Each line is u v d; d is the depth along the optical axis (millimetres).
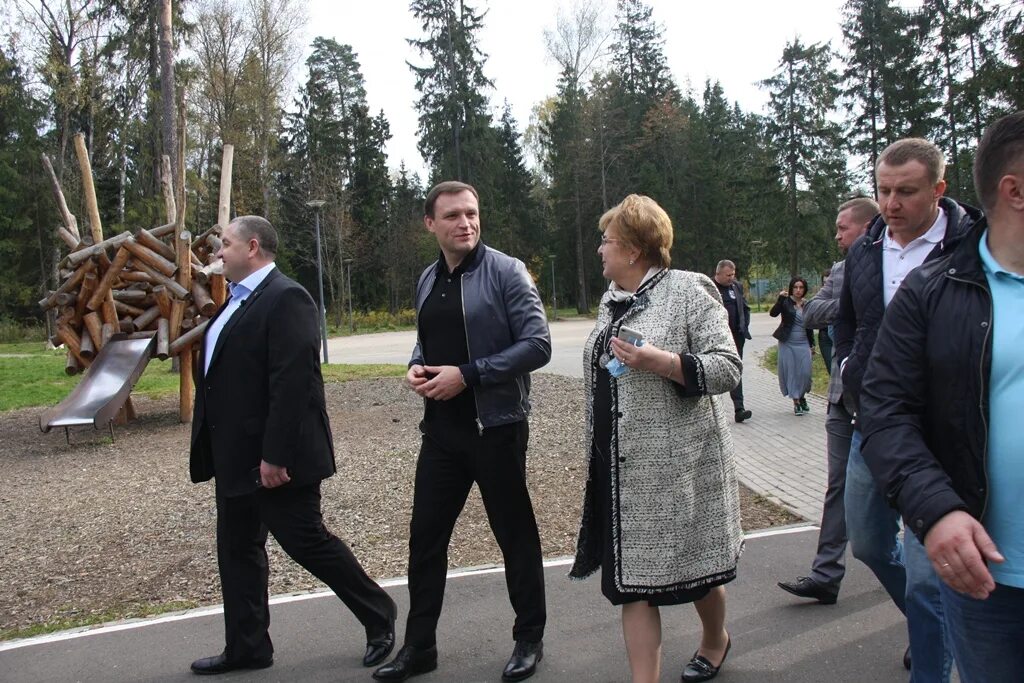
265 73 36156
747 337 9438
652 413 2680
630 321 2793
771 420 9453
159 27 17844
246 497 3299
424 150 45125
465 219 3242
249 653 3385
